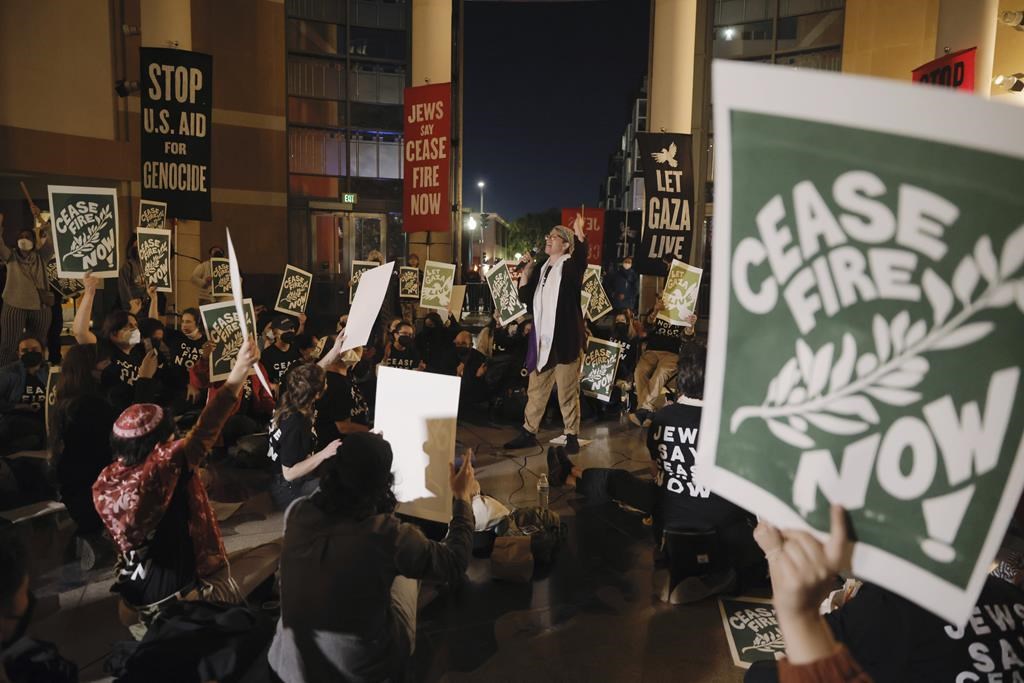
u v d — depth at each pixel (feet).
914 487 2.93
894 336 2.90
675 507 12.90
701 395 12.57
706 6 52.90
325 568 7.41
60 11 41.50
